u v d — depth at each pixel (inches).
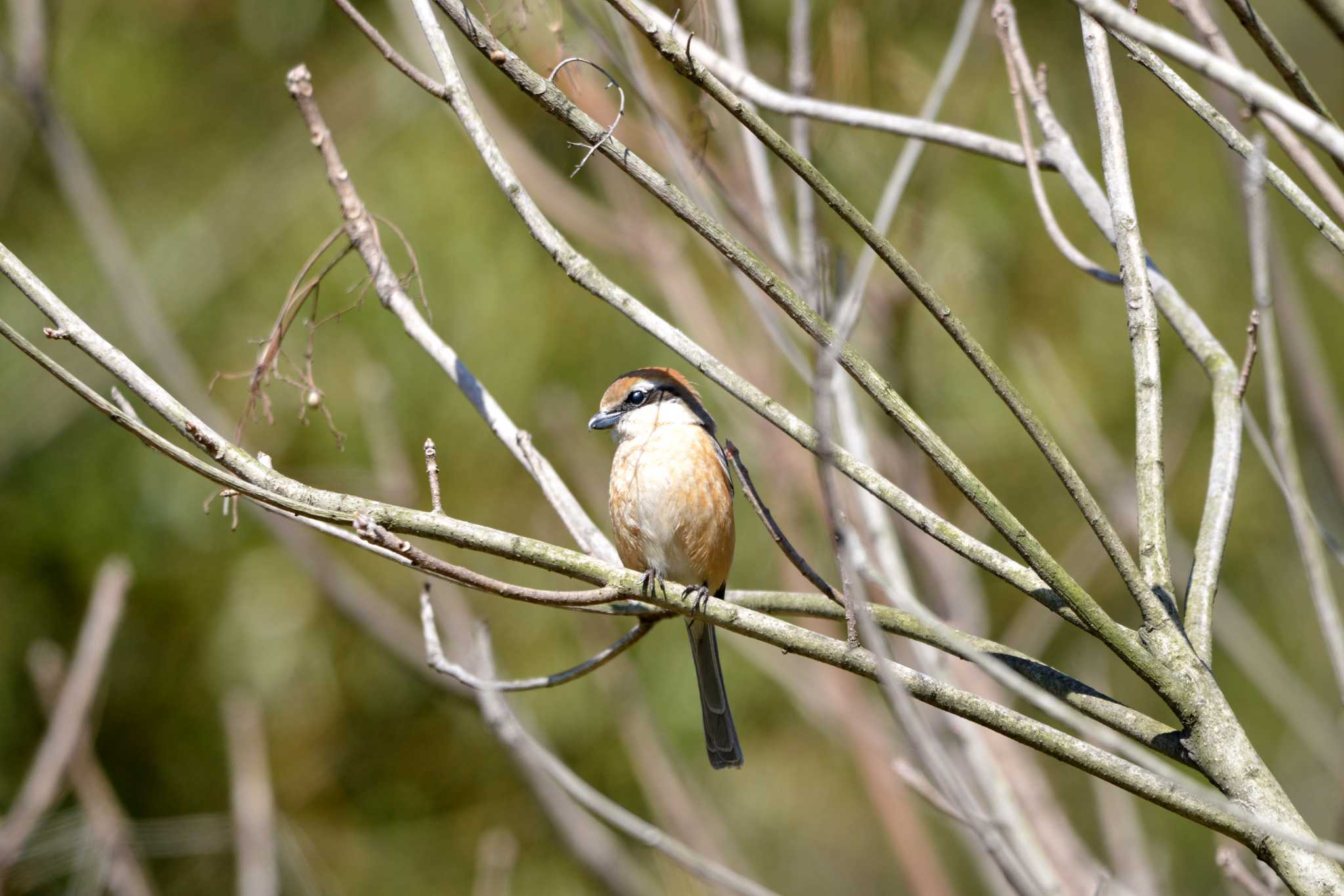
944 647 197.6
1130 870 309.0
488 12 243.0
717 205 329.1
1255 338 207.3
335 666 481.7
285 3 523.2
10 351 499.5
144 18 528.7
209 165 512.1
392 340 456.4
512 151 378.9
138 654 490.6
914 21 424.5
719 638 478.9
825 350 178.7
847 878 471.5
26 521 489.7
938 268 439.5
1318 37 517.7
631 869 415.2
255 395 238.5
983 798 293.9
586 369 456.1
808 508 384.8
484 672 287.1
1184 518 494.9
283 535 413.7
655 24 175.0
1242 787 167.9
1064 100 460.4
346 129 497.4
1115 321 457.1
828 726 380.5
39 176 510.3
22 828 310.2
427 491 454.0
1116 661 483.2
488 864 354.3
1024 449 456.4
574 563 198.5
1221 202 479.8
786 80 388.8
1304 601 505.0
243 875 338.3
